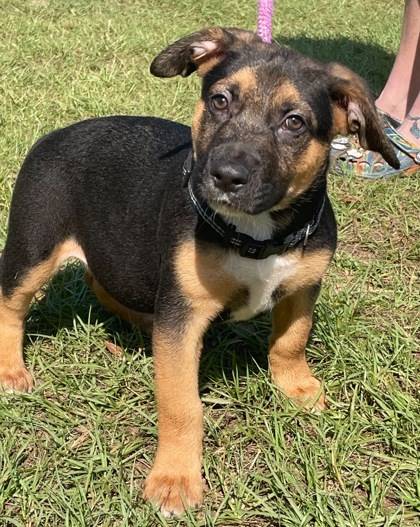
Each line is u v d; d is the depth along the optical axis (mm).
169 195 471
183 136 524
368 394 525
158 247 480
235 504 442
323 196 470
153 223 491
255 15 1429
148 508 436
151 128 533
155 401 500
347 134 486
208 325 464
